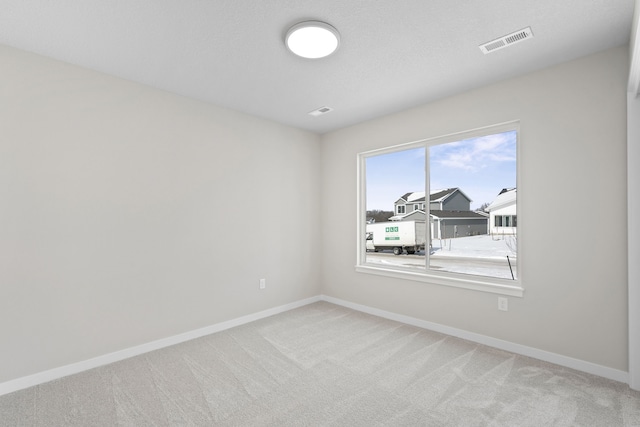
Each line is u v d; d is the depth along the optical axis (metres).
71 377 2.30
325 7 1.77
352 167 3.99
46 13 1.80
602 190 2.24
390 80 2.71
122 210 2.64
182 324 2.99
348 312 3.83
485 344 2.82
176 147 2.97
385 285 3.62
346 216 4.06
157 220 2.84
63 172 2.35
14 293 2.15
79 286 2.42
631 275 2.07
